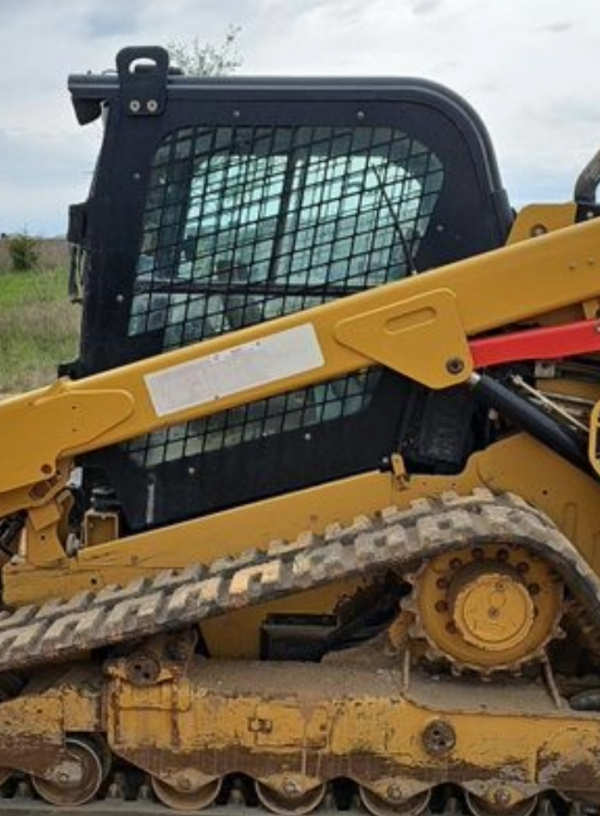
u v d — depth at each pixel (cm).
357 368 341
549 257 332
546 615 328
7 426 346
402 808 337
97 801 345
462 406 360
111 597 346
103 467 373
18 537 389
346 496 360
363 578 353
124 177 363
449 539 309
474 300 335
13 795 351
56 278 2566
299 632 364
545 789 327
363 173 359
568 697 342
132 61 358
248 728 329
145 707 330
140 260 367
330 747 328
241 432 370
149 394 343
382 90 355
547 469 355
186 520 373
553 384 358
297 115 357
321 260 365
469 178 357
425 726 325
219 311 369
